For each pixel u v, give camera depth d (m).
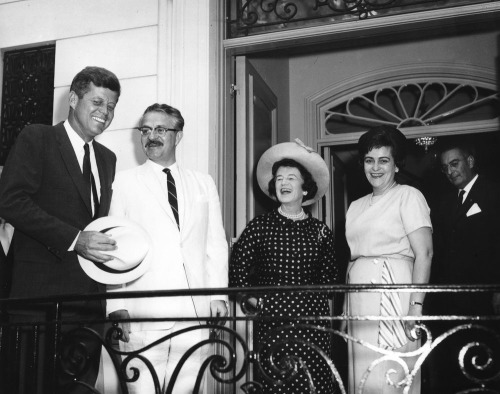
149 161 3.22
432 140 5.50
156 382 2.50
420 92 5.47
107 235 2.77
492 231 4.13
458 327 2.33
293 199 3.27
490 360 2.31
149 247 2.87
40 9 4.42
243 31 4.36
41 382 2.90
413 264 3.10
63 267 2.88
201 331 3.01
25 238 2.93
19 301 2.67
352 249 3.23
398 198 3.15
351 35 4.09
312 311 3.12
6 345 2.88
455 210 4.30
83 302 2.95
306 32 4.08
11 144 4.40
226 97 4.16
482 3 3.79
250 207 4.21
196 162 3.89
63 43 4.32
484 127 5.20
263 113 4.81
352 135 5.47
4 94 4.47
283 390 2.98
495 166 5.53
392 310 2.99
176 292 2.49
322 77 5.64
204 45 4.02
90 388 2.61
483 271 4.10
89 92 3.03
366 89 5.55
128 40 4.19
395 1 4.12
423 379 4.49
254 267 3.35
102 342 2.59
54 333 2.69
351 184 6.07
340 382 2.34
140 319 2.54
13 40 4.45
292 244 3.20
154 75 4.09
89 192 3.00
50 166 2.94
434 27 3.99
